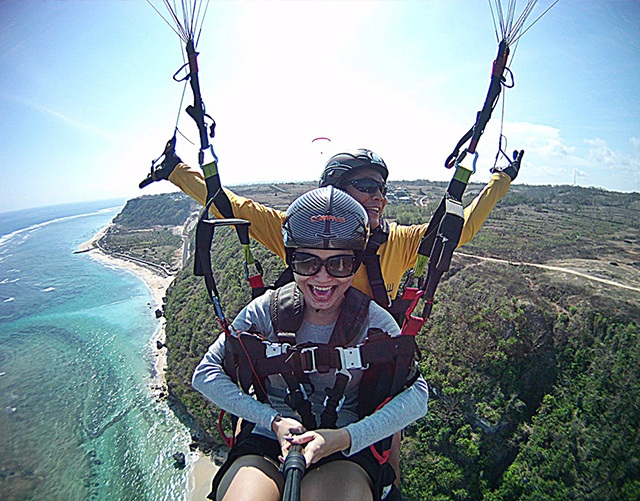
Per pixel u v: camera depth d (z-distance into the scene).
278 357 2.60
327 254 2.56
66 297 81.19
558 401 30.88
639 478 17.11
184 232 140.75
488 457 29.78
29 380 45.28
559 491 24.94
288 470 1.95
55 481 29.92
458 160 3.09
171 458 33.03
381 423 2.39
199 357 40.78
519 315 34.31
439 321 37.31
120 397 41.69
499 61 3.04
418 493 28.92
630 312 31.47
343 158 3.69
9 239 168.12
